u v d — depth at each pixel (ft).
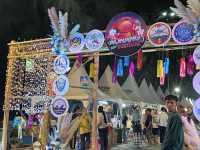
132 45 29.94
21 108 38.83
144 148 52.06
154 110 59.77
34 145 37.32
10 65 39.47
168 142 20.98
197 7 26.66
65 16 34.60
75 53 34.71
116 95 56.34
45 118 36.96
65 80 34.19
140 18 29.63
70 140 39.04
